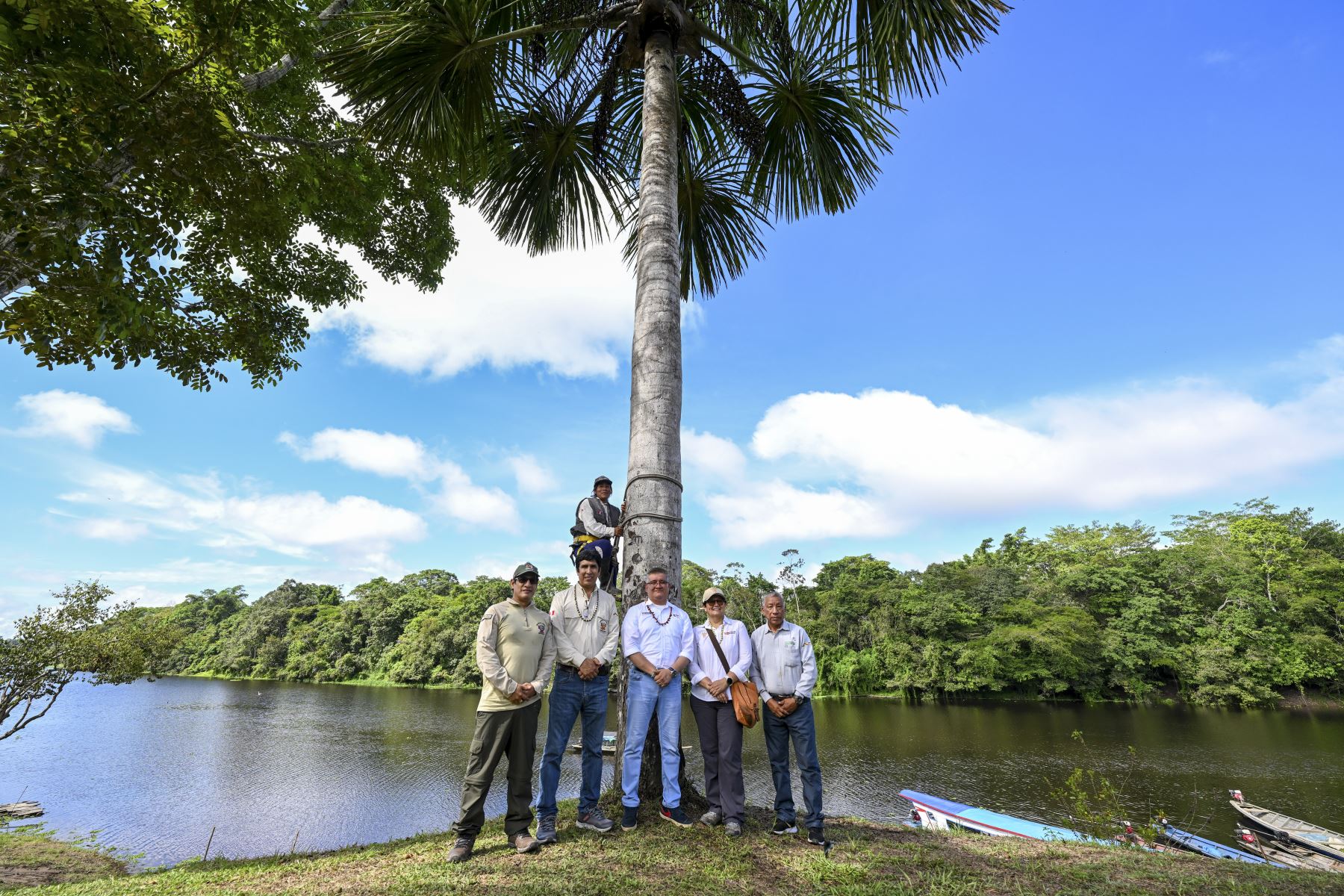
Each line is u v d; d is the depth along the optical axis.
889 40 4.66
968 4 4.25
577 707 3.47
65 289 3.12
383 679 53.88
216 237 5.62
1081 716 30.27
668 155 4.83
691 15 5.21
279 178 5.23
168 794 17.89
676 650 3.58
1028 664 35.41
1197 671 33.81
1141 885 3.00
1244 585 38.09
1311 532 47.66
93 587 12.72
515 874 2.76
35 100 2.88
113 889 3.01
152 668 13.86
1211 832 13.29
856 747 22.44
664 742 3.52
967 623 37.56
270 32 4.43
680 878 2.72
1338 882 3.20
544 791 3.29
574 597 3.69
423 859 3.13
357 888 2.64
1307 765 19.70
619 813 3.53
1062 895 2.78
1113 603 40.25
